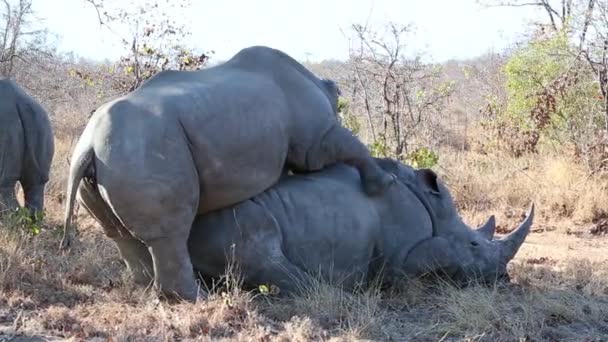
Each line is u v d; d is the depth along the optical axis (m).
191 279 7.88
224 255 8.26
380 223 8.98
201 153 7.78
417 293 8.66
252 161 8.11
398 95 17.14
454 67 37.72
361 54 17.97
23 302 7.98
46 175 11.79
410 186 9.23
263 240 8.27
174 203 7.62
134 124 7.55
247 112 8.06
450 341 7.31
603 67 16.52
